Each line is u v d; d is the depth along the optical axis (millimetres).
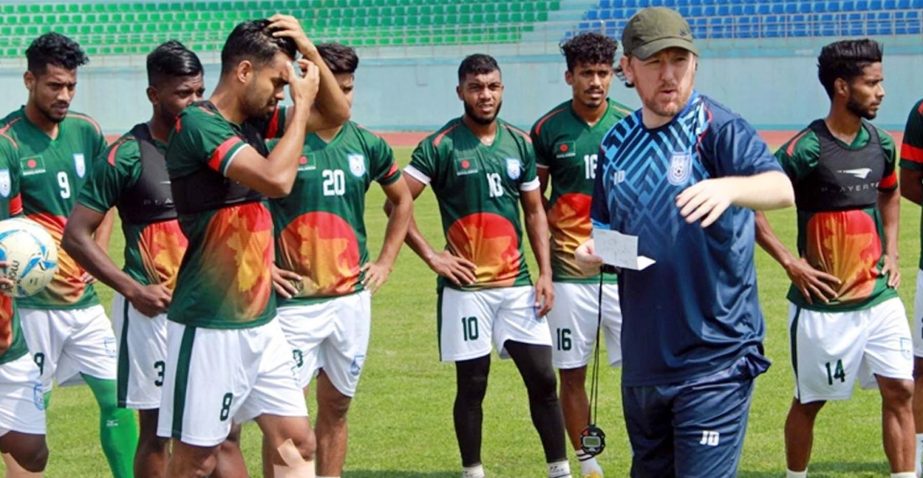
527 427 8102
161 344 6156
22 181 6672
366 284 6684
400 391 9016
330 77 5355
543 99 36469
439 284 7145
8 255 5594
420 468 7285
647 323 4602
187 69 5973
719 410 4555
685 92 4453
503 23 37750
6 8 40250
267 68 4984
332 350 6609
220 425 5137
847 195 6301
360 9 39875
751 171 4320
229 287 5070
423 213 19031
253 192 5090
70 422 8367
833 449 7441
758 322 4648
